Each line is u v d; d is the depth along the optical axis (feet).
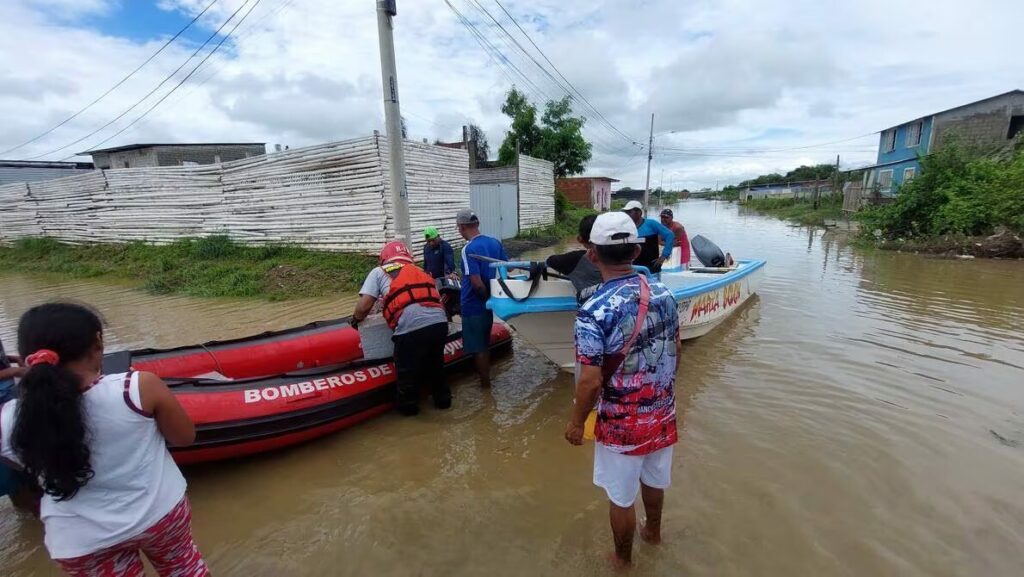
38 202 61.36
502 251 17.04
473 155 91.56
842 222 82.99
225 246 44.14
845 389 16.42
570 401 16.49
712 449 13.06
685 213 166.30
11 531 10.68
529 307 15.19
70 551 6.07
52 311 5.81
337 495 11.78
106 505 6.08
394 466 12.90
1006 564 9.09
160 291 35.32
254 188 44.32
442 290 19.36
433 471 12.65
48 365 5.52
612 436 8.17
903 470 11.97
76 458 5.56
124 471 6.10
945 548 9.52
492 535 10.30
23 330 5.75
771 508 10.76
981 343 20.68
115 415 5.97
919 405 15.23
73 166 103.09
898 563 9.18
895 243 51.90
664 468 8.91
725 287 23.52
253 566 9.62
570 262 14.85
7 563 9.73
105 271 44.75
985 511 10.51
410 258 15.60
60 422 5.42
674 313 8.28
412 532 10.46
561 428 14.71
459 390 17.51
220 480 12.43
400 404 15.28
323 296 32.19
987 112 76.59
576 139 93.25
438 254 19.62
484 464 12.90
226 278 36.14
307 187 41.55
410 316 14.55
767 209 158.71
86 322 5.98
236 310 29.14
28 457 5.50
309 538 10.37
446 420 15.25
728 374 17.88
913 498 10.98
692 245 32.42
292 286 34.17
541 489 11.81
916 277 35.35
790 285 33.01
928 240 50.01
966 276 35.55
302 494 11.84
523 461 13.01
